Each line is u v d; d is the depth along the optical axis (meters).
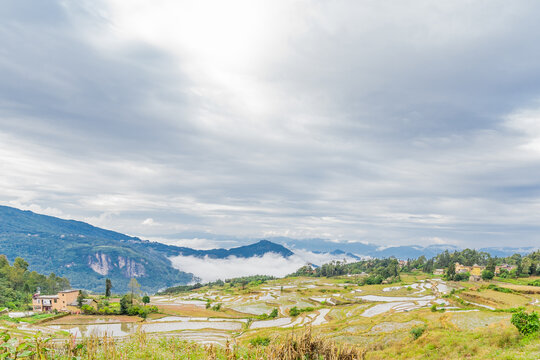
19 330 69.50
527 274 144.62
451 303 95.62
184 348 29.17
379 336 48.84
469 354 29.16
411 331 46.62
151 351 25.89
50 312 104.25
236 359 19.36
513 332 31.08
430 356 31.86
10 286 145.50
